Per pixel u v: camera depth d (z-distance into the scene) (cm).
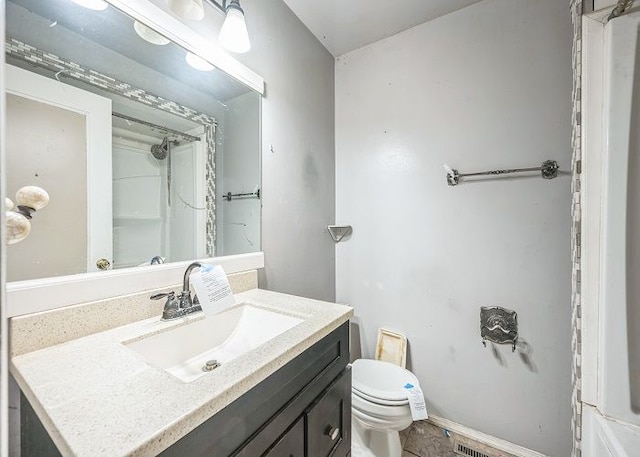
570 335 123
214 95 109
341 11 147
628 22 84
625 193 85
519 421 133
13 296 60
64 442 36
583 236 94
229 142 115
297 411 68
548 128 126
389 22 156
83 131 76
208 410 45
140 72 88
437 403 155
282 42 139
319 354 78
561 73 124
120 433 38
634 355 84
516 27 132
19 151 65
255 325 96
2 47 26
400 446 131
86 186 76
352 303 184
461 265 147
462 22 145
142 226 88
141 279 83
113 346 65
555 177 125
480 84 141
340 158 188
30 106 66
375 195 174
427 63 156
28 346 61
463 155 146
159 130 93
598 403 90
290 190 145
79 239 74
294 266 149
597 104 91
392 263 169
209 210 108
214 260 106
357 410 122
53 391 47
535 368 130
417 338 161
